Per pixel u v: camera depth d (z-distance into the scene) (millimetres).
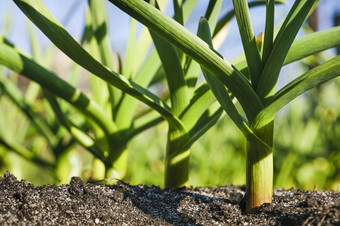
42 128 615
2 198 403
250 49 409
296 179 809
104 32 530
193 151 879
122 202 432
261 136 410
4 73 606
